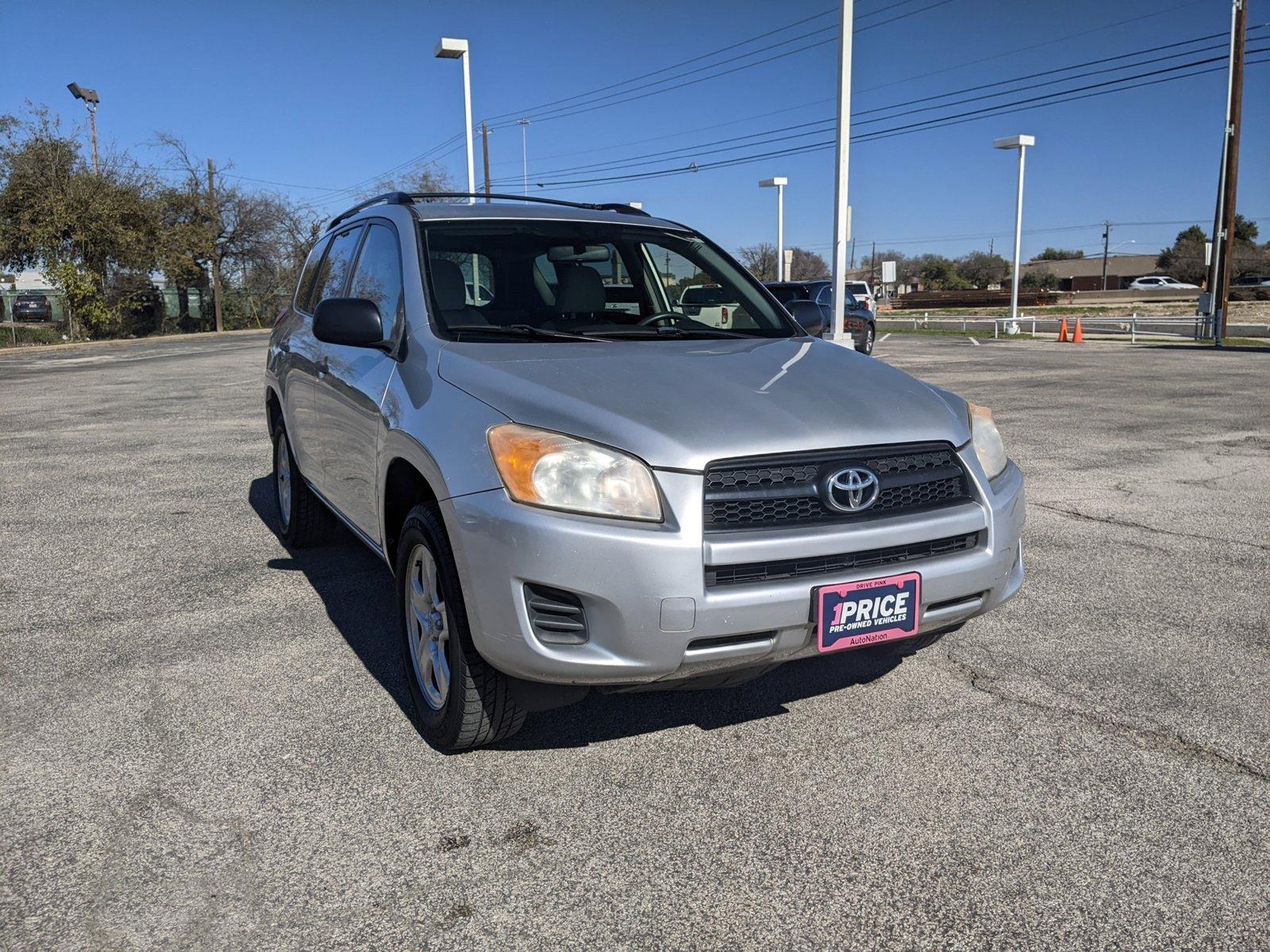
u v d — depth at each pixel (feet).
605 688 9.31
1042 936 7.59
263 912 7.89
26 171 115.55
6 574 16.90
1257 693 11.91
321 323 11.73
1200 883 8.22
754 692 12.05
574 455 9.05
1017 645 13.50
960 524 9.84
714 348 11.91
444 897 8.09
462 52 78.18
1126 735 10.83
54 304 125.18
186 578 16.61
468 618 9.42
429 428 10.19
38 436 32.99
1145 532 19.39
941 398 11.18
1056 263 388.37
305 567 17.17
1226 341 87.66
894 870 8.42
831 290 68.69
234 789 9.73
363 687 12.13
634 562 8.71
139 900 8.04
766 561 8.95
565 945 7.51
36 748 10.57
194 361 73.97
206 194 158.40
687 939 7.57
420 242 12.99
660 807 9.44
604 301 13.32
